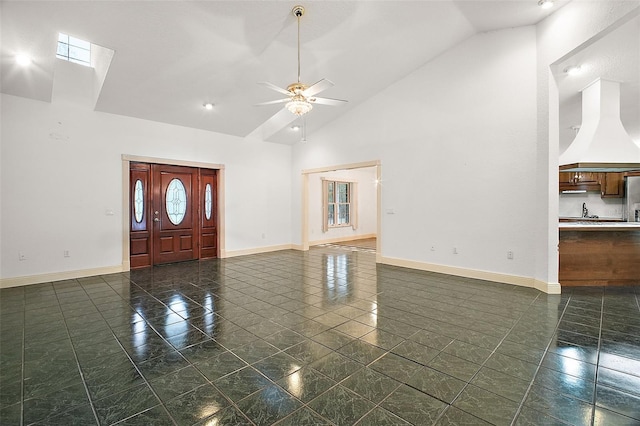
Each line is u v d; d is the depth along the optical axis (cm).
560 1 360
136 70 432
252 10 358
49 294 411
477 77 475
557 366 225
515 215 443
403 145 572
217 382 208
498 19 420
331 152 707
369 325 303
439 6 397
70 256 493
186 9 341
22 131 452
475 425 166
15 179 446
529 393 194
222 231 685
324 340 270
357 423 168
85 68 503
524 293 402
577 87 466
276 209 789
